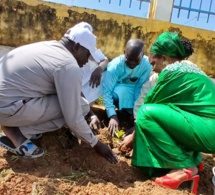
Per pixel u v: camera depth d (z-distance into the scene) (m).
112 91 3.94
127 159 3.15
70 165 2.85
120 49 6.18
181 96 2.81
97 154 2.95
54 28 6.07
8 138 2.80
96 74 3.63
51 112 2.77
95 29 6.08
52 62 2.62
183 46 2.94
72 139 3.13
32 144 2.78
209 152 2.75
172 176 2.70
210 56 6.32
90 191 2.46
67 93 2.59
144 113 2.84
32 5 5.96
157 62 3.01
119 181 2.79
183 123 2.68
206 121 2.70
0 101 2.62
